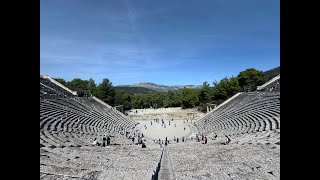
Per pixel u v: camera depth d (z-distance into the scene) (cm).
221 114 9512
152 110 16175
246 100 9619
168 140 8050
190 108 16112
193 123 11194
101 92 15025
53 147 3653
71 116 7200
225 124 8062
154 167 2584
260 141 4212
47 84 10438
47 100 7788
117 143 5950
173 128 10638
